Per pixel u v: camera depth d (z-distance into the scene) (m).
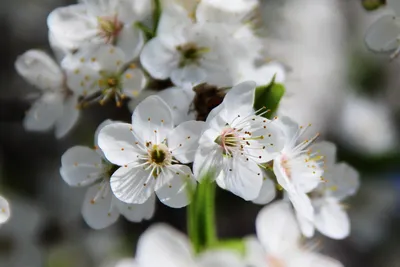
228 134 0.28
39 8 0.45
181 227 0.41
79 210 0.42
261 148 0.28
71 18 0.31
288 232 0.28
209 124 0.28
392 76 0.47
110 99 0.31
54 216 0.42
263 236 0.28
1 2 0.45
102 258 0.41
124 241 0.42
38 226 0.41
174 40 0.30
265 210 0.28
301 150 0.29
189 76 0.30
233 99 0.28
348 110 0.44
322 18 0.44
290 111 0.32
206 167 0.28
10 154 0.43
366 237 0.44
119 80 0.30
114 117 0.40
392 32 0.31
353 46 0.47
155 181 0.28
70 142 0.42
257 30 0.32
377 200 0.44
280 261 0.28
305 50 0.43
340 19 0.46
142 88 0.30
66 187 0.42
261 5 0.42
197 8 0.30
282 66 0.32
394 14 0.31
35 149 0.43
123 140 0.28
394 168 0.44
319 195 0.30
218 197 0.42
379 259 0.44
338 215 0.30
